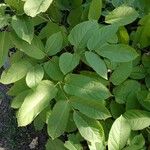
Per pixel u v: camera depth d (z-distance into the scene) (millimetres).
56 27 423
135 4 452
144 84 439
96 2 396
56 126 358
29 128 497
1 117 506
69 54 374
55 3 442
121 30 419
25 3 354
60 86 372
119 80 404
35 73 373
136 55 373
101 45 372
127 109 408
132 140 378
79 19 448
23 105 356
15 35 379
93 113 361
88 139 363
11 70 378
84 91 362
